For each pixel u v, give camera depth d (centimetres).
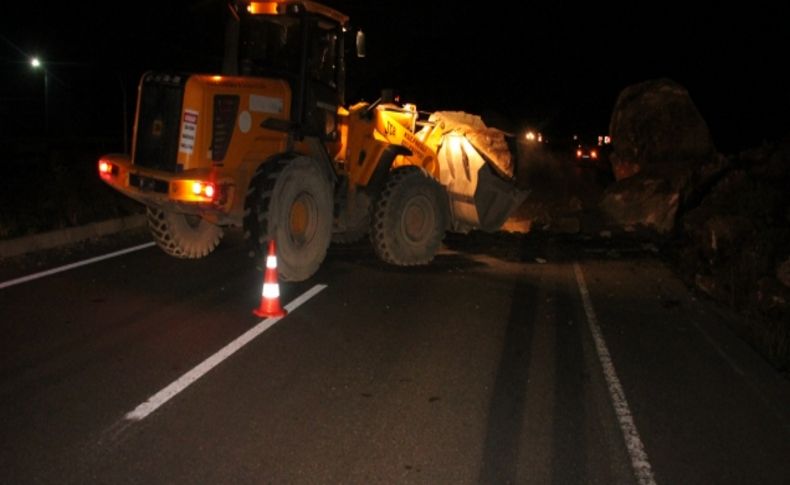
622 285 1052
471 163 1216
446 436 533
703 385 660
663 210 1594
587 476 484
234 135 920
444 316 849
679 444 537
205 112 895
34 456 480
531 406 595
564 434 545
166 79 909
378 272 1069
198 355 682
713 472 496
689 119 1798
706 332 827
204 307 841
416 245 1103
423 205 1105
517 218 1892
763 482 485
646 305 941
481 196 1229
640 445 532
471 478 473
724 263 1144
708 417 589
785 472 500
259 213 902
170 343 713
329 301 895
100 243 1195
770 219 1237
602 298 969
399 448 511
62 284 921
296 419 551
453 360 698
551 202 2244
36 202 1373
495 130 1287
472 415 571
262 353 694
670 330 830
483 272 1105
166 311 820
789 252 1047
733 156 1666
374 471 477
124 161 941
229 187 902
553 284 1043
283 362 673
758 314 884
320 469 476
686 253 1247
